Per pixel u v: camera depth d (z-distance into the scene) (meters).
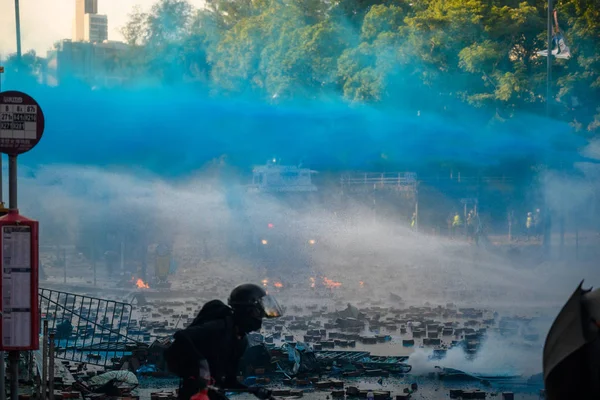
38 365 12.44
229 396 12.61
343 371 14.59
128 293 28.05
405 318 21.64
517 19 51.75
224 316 7.29
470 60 50.78
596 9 51.62
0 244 8.52
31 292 8.58
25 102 8.71
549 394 5.15
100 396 12.30
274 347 15.38
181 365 7.04
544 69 52.81
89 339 17.73
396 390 13.15
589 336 5.04
